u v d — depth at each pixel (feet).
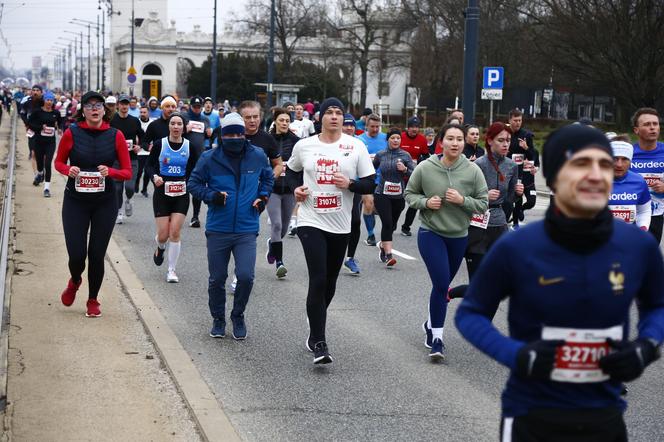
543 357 11.96
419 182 29.76
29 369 26.16
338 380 26.81
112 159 31.68
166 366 27.20
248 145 30.66
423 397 25.38
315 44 354.33
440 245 29.50
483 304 13.08
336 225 28.32
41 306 33.83
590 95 217.56
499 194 32.42
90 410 23.09
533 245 12.55
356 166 28.30
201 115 64.49
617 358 12.14
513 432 12.92
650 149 34.27
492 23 207.31
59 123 71.67
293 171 28.99
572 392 12.55
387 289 41.60
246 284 30.63
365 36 281.74
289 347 30.50
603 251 12.43
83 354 28.02
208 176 30.55
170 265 41.09
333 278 29.04
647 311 13.24
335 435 22.16
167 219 41.57
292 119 72.54
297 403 24.58
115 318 32.76
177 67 479.41
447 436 22.26
